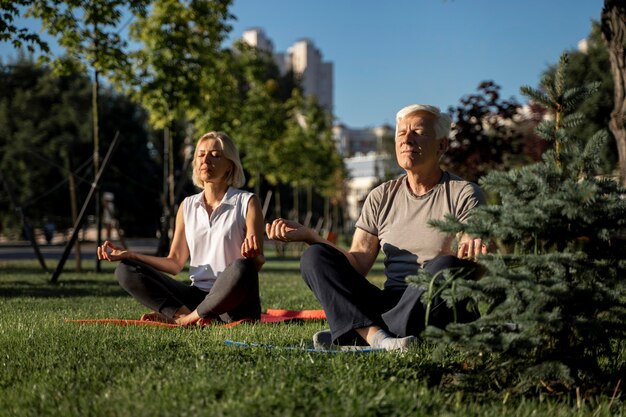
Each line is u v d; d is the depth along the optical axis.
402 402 2.59
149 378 2.97
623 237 2.82
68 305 6.74
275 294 8.30
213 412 2.41
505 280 2.71
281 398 2.56
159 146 44.78
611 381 2.94
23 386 2.93
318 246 3.75
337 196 41.47
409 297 3.63
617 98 7.98
